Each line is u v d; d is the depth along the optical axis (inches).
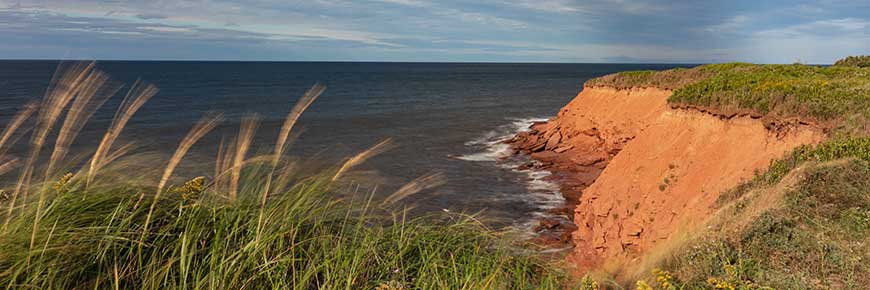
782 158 490.6
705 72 1341.0
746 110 645.9
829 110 555.5
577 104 1787.6
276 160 146.6
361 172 172.2
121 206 140.3
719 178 586.6
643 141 815.7
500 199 979.9
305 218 158.1
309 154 1416.1
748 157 586.2
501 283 158.4
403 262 162.2
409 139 1793.8
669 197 636.1
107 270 129.3
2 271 115.7
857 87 656.4
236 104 3147.1
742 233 310.3
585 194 836.6
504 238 190.5
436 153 1501.0
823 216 326.3
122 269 130.4
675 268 285.6
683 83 1298.0
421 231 176.7
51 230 122.8
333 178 161.9
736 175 570.9
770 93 661.9
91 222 135.7
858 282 247.0
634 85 1518.2
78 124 120.0
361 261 151.0
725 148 635.5
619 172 802.8
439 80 6860.2
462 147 1614.2
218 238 137.6
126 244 134.1
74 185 135.4
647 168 730.8
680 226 498.3
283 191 158.6
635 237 618.5
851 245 284.0
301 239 154.9
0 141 119.0
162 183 132.0
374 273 155.2
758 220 323.6
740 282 246.1
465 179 1149.1
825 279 253.0
